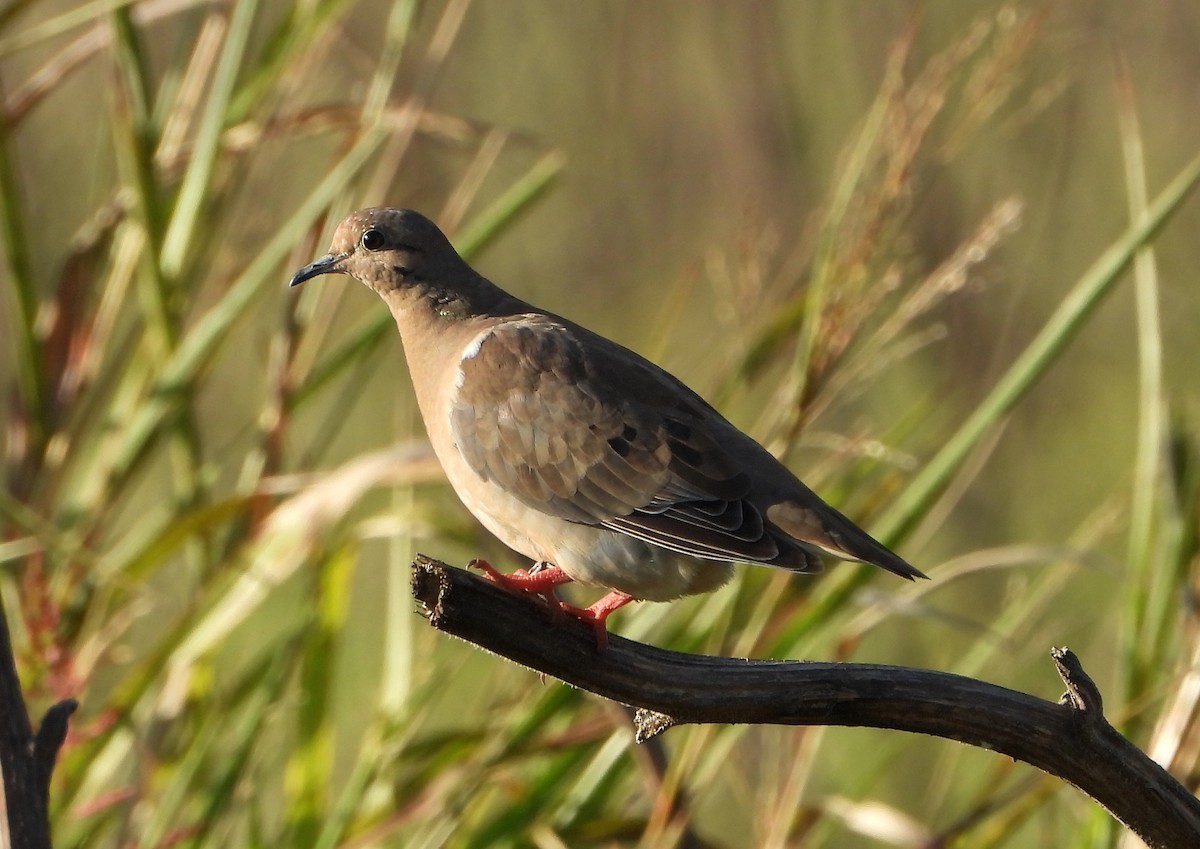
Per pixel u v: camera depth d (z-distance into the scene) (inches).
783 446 398.6
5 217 456.4
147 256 447.5
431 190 650.2
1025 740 282.7
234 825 424.2
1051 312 715.4
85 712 443.2
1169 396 446.0
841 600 411.2
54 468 454.9
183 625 419.2
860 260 384.2
